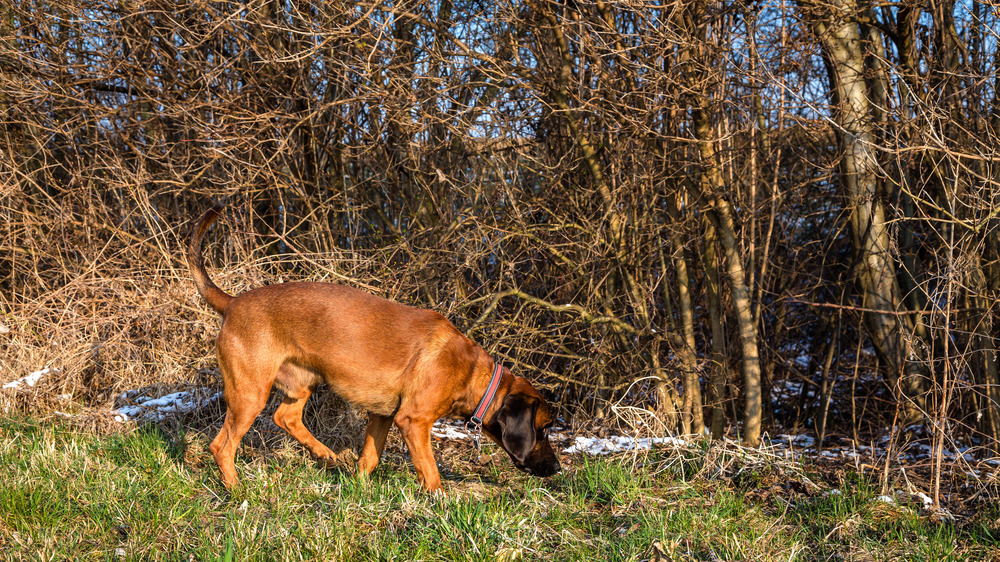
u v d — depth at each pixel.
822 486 4.62
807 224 7.57
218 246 7.13
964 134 5.01
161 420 5.18
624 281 6.26
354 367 3.98
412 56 6.80
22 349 5.71
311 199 7.03
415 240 6.91
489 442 5.64
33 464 3.91
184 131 6.94
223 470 3.93
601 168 6.25
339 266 6.43
